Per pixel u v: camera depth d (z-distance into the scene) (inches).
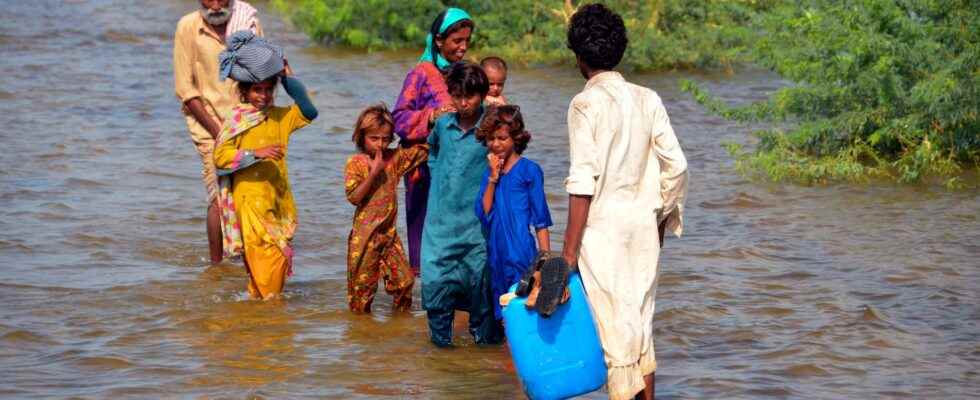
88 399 264.7
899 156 550.0
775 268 381.7
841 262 388.5
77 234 416.8
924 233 425.7
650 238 246.8
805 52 555.8
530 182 284.7
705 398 268.8
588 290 246.1
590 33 244.7
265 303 344.5
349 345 307.4
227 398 266.4
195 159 562.6
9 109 685.3
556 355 244.8
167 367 286.8
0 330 310.7
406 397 269.0
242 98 350.9
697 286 359.9
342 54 987.9
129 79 818.8
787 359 295.6
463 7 1014.4
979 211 459.5
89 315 327.9
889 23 540.4
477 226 302.5
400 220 446.3
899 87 526.6
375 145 323.9
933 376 283.4
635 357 244.7
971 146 543.5
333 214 460.8
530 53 949.2
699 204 477.4
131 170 531.5
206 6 388.5
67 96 739.4
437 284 303.3
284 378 280.8
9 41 984.3
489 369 289.7
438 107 317.1
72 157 555.2
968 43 517.0
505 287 289.1
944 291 353.4
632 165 244.4
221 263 388.8
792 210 466.3
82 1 1277.1
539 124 671.8
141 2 1286.9
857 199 484.1
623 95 243.9
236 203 348.8
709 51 905.5
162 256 396.2
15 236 411.2
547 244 286.5
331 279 373.1
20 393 267.9
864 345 306.3
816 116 566.3
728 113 568.4
